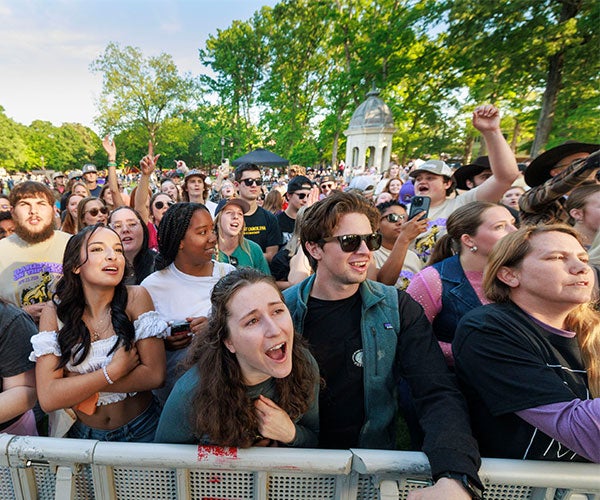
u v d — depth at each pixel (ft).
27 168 212.64
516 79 44.14
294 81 102.17
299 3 89.81
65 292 4.47
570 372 3.47
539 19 38.99
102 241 4.44
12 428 4.77
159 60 129.29
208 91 118.11
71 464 3.60
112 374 4.43
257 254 9.59
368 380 4.36
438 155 79.87
